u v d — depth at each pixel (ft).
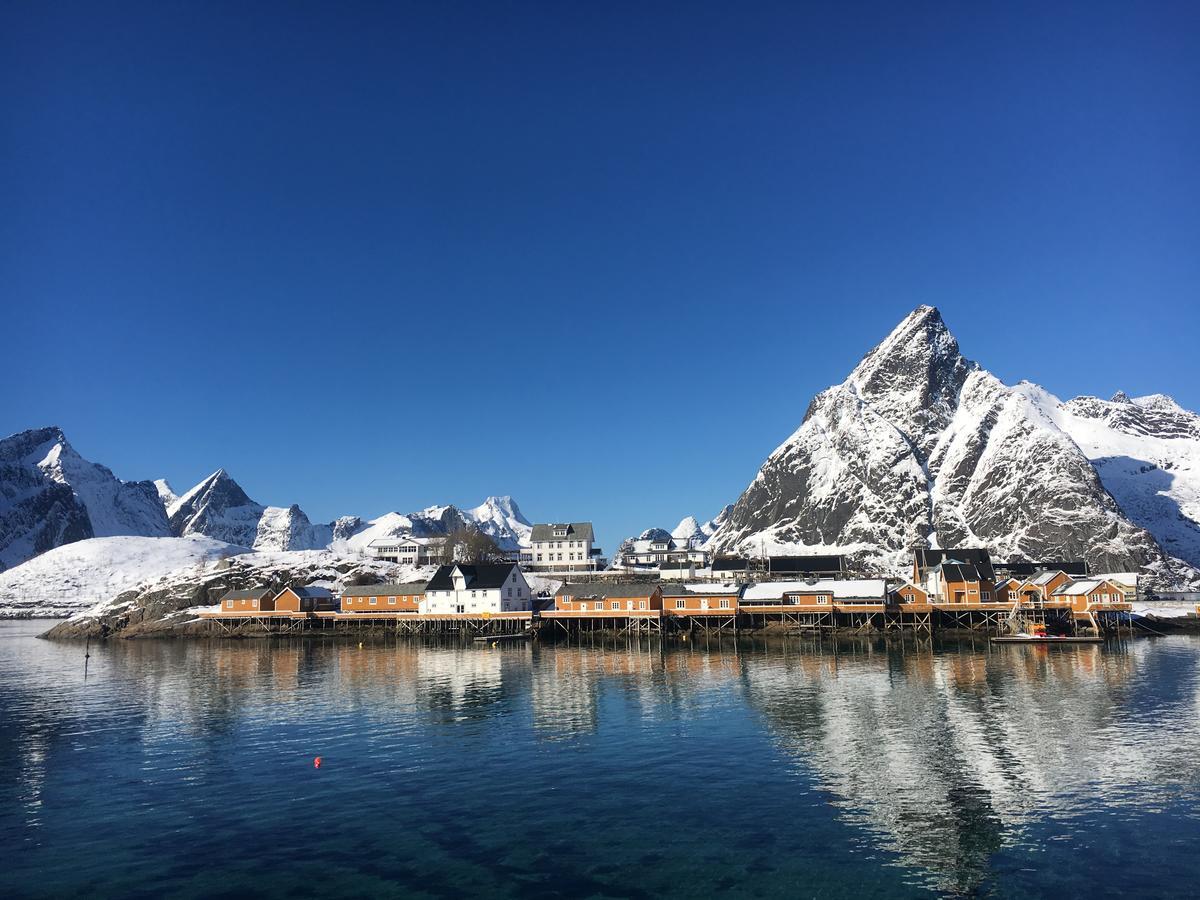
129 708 226.38
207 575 606.55
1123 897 97.60
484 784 144.46
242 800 137.59
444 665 317.83
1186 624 440.45
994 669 280.72
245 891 102.78
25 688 272.31
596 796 136.87
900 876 104.27
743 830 120.37
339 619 491.72
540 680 267.39
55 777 152.87
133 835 121.90
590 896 99.91
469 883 104.01
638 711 207.41
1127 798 131.34
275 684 268.62
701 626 441.68
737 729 183.62
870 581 460.55
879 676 265.95
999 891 99.55
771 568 616.80
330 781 147.54
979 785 139.33
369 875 106.73
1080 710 201.16
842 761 155.12
